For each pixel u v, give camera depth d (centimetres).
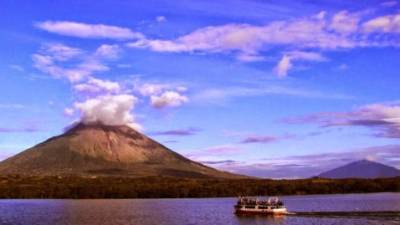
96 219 17150
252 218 16050
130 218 17375
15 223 15912
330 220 14525
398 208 19288
